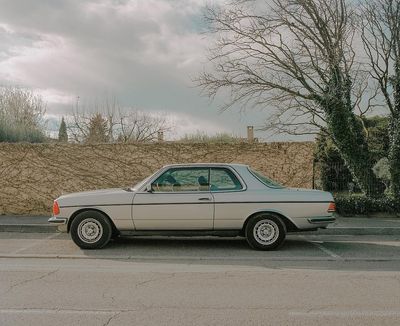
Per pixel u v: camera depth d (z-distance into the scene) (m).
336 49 14.84
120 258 8.54
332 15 14.77
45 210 14.20
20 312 5.27
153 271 7.46
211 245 9.86
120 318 5.06
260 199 9.18
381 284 6.64
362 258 8.61
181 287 6.44
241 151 14.22
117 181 14.25
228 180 9.36
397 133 15.25
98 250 9.27
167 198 9.20
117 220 9.25
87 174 14.27
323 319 5.07
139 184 9.69
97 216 9.27
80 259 8.45
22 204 14.23
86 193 9.55
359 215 14.18
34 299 5.80
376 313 5.28
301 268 7.73
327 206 9.25
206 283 6.68
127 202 9.23
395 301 5.77
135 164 14.26
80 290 6.24
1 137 16.92
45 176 14.24
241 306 5.54
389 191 15.44
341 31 14.87
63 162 14.27
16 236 11.21
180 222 9.21
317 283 6.69
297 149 14.15
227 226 9.24
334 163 17.34
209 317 5.12
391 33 15.07
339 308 5.47
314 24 14.96
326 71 15.17
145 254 8.91
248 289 6.33
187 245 9.84
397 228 11.74
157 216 9.20
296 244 10.12
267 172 14.16
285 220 9.32
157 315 5.18
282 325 4.87
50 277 7.01
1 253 8.98
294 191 9.36
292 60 15.33
